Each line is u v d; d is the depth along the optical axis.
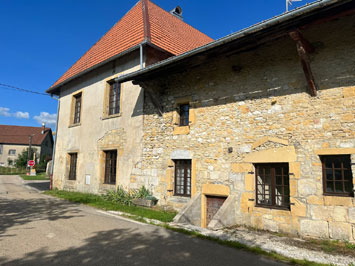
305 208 5.73
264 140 6.55
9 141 42.22
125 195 9.23
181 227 6.06
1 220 6.57
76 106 13.34
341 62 5.73
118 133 10.24
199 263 4.02
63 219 6.76
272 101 6.56
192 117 8.09
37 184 17.73
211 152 7.49
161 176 8.55
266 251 4.59
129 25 11.68
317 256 4.41
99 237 5.24
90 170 11.31
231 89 7.38
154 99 8.75
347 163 5.53
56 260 4.01
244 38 5.69
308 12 4.73
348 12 4.68
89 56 13.23
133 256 4.25
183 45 11.15
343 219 5.29
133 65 9.95
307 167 5.84
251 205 6.52
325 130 5.74
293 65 6.37
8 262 3.89
